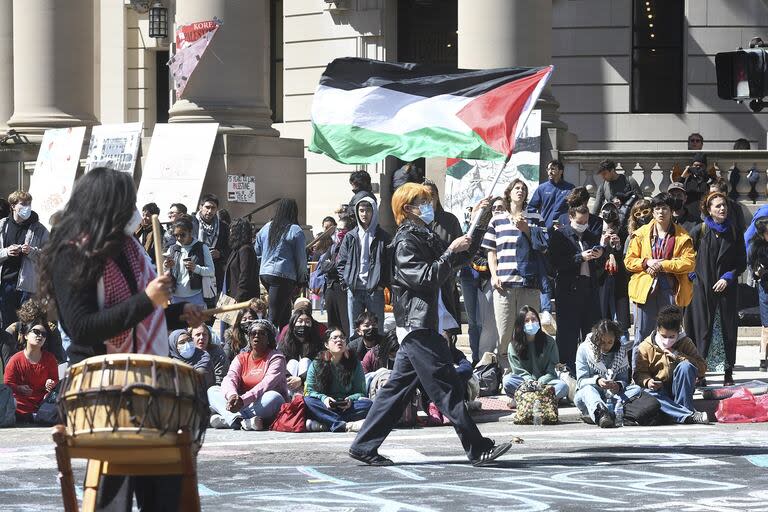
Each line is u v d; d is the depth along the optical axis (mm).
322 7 41750
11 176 37938
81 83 38188
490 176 31031
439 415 20094
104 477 8664
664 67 40969
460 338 28891
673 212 26031
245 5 33875
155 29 44719
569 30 41000
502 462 15734
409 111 17438
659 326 20172
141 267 8945
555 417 20047
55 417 20281
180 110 33750
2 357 22094
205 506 12797
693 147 33812
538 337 21266
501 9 31516
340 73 17781
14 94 39312
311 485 14109
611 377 20031
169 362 8195
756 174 32219
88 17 38438
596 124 40938
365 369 21109
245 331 22078
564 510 12523
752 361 26516
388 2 40969
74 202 8750
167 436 8125
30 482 14445
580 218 22219
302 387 20703
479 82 17484
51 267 8688
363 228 22812
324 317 30234
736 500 13078
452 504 12859
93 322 8477
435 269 15094
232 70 33750
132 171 33844
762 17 40688
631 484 14070
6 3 40688
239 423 19859
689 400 19969
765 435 18422
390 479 14492
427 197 15633
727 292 22953
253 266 25000
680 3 40875
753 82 20906
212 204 26891
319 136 17609
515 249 22922
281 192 34344
